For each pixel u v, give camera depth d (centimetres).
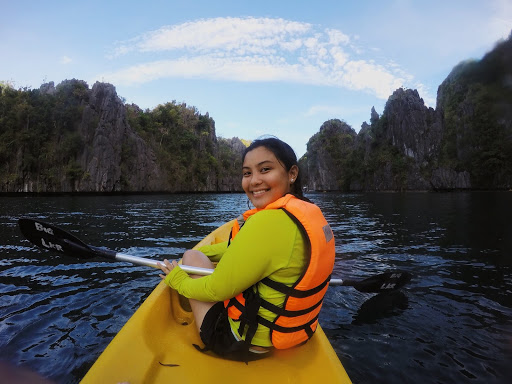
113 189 5216
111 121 5397
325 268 121
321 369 136
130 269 441
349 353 233
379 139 8250
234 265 116
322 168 8938
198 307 138
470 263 493
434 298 341
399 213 1442
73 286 375
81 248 221
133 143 5816
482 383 201
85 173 4881
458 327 275
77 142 4991
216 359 142
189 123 9194
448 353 234
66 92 5369
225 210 1667
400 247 615
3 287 371
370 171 8019
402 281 289
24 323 281
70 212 1415
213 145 9475
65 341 251
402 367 217
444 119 8138
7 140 4825
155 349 146
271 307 120
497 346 245
